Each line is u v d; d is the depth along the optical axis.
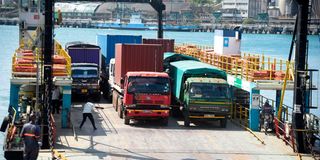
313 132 39.81
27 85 45.19
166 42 74.50
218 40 64.81
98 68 61.16
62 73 44.91
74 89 58.94
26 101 46.50
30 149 31.30
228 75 53.41
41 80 40.31
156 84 46.34
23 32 63.81
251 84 46.19
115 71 54.72
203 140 41.78
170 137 42.50
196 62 55.06
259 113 46.53
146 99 45.97
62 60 47.97
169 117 52.06
